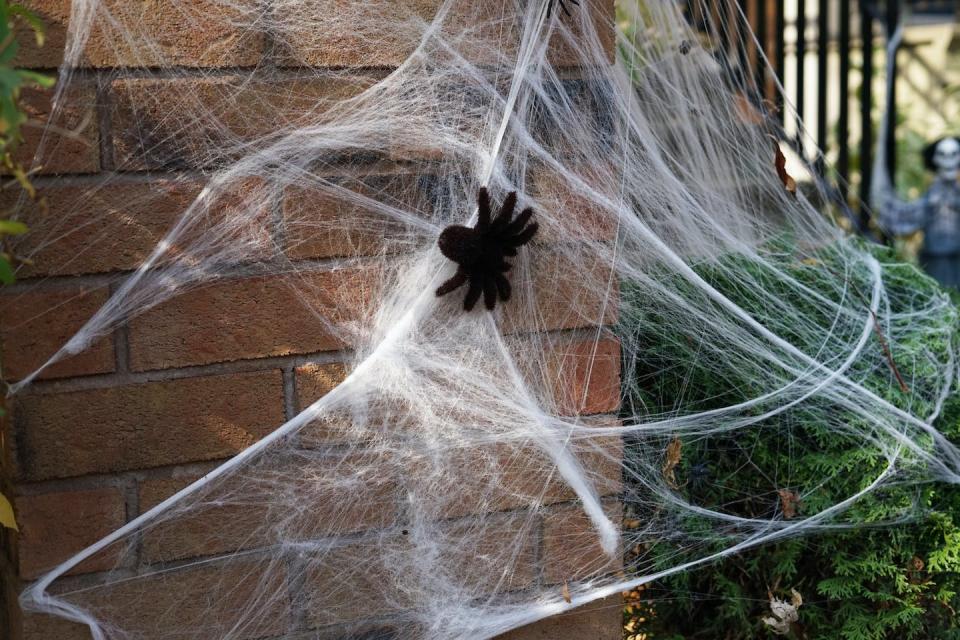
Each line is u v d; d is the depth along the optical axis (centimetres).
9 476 146
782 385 177
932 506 179
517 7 155
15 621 151
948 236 324
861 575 173
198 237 149
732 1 239
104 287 147
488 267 152
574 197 158
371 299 153
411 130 153
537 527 158
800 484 174
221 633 151
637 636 177
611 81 160
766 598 175
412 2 152
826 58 287
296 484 152
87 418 147
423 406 155
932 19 445
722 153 218
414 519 155
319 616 154
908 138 434
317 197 151
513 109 156
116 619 148
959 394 186
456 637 157
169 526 149
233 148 149
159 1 146
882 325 190
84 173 146
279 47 149
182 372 149
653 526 171
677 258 173
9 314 144
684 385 176
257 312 150
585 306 159
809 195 266
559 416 158
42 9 143
